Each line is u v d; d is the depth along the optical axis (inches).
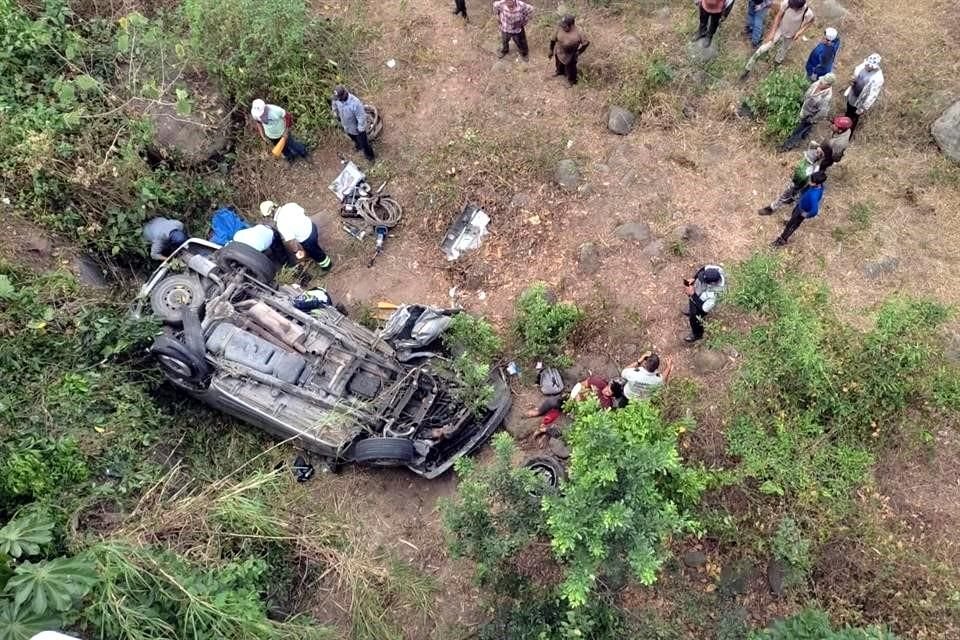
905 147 366.9
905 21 407.5
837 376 282.8
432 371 308.0
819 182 299.4
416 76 411.5
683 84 390.0
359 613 242.8
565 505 210.5
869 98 341.7
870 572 259.8
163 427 285.1
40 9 360.8
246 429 308.2
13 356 259.8
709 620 263.1
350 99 344.8
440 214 366.6
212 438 304.5
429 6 434.9
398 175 383.9
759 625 262.4
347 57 410.9
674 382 302.8
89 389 264.7
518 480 235.8
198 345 285.6
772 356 288.4
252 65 376.5
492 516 237.6
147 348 293.4
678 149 372.5
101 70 357.1
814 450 275.4
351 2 438.0
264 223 373.4
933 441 282.2
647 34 413.7
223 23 369.7
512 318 337.1
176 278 309.1
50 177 311.1
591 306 330.6
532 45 418.9
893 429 283.7
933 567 257.4
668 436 245.8
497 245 356.5
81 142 323.3
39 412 250.8
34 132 307.1
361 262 364.5
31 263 295.1
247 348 292.5
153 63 363.9
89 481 243.1
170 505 245.1
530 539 234.8
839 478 271.0
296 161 386.9
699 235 344.2
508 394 312.2
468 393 297.3
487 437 304.8
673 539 275.7
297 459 305.6
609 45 412.2
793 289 312.8
